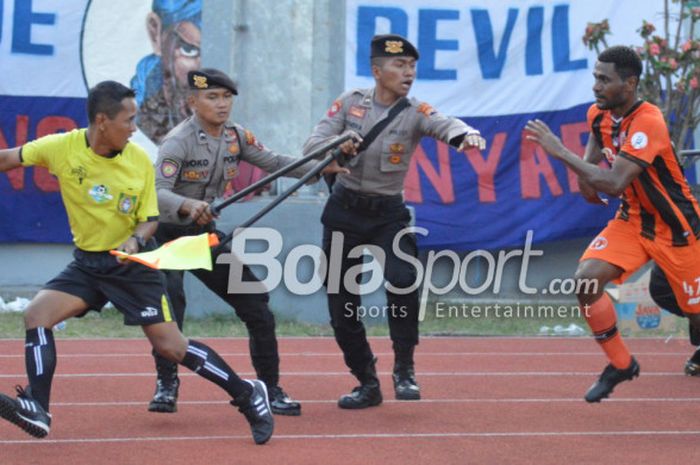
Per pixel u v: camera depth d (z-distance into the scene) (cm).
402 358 1377
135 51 2609
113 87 1064
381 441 1219
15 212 2572
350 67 2556
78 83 2586
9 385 1596
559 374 1745
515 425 1318
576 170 1233
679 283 1298
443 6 2595
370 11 2569
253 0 2425
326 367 1803
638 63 1245
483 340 2200
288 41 2425
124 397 1486
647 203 1273
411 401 1477
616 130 1280
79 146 1084
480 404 1462
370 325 2358
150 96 2614
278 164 1358
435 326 2370
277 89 2423
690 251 1280
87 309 1143
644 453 1166
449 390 1577
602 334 1271
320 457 1134
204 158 1304
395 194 1343
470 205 2580
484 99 2600
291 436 1238
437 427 1302
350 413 1384
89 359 1856
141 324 1124
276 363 1366
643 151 1223
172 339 1135
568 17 2589
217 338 2172
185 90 2625
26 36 2555
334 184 1368
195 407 1411
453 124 1280
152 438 1219
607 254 1283
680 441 1232
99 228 1110
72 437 1220
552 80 2592
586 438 1243
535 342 2170
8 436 1215
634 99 1266
